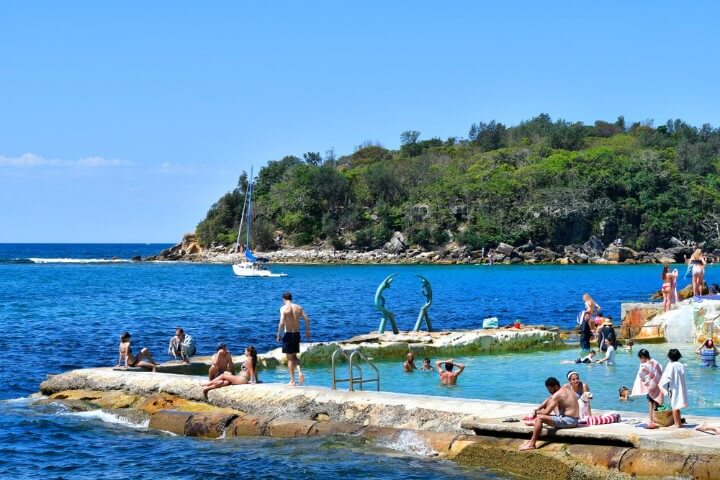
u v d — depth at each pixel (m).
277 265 141.50
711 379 23.94
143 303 62.50
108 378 22.88
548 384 15.38
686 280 86.25
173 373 24.81
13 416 21.12
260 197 163.12
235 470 16.05
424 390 22.77
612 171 150.25
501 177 154.62
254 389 20.14
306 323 20.78
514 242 142.50
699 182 157.75
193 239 170.62
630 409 19.61
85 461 17.16
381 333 33.12
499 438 15.64
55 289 80.94
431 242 146.75
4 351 34.19
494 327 35.72
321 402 18.92
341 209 158.25
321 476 15.36
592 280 89.69
